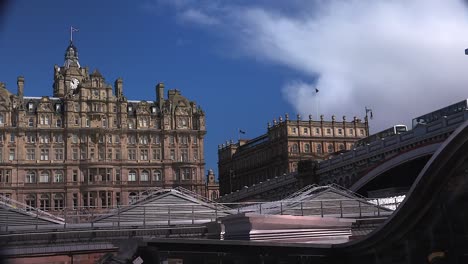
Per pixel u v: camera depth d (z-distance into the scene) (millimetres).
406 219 15758
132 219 39344
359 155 67375
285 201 38156
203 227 37500
